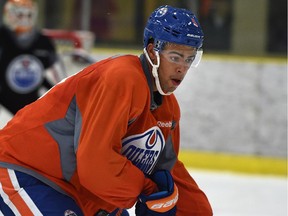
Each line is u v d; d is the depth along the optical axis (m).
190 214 7.94
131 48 25.50
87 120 6.62
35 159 6.91
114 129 6.52
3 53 16.16
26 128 6.96
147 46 6.84
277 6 25.72
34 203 6.84
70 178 6.95
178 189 7.85
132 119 6.70
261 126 17.28
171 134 7.46
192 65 6.94
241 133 17.16
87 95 6.75
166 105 7.11
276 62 19.39
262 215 13.07
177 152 7.62
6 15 16.20
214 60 19.00
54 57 16.42
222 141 16.98
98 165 6.55
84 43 17.62
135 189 6.79
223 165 16.45
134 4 25.48
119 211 7.53
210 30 25.88
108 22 25.50
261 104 17.78
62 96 6.89
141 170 7.12
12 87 16.30
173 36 6.64
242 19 25.73
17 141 6.97
